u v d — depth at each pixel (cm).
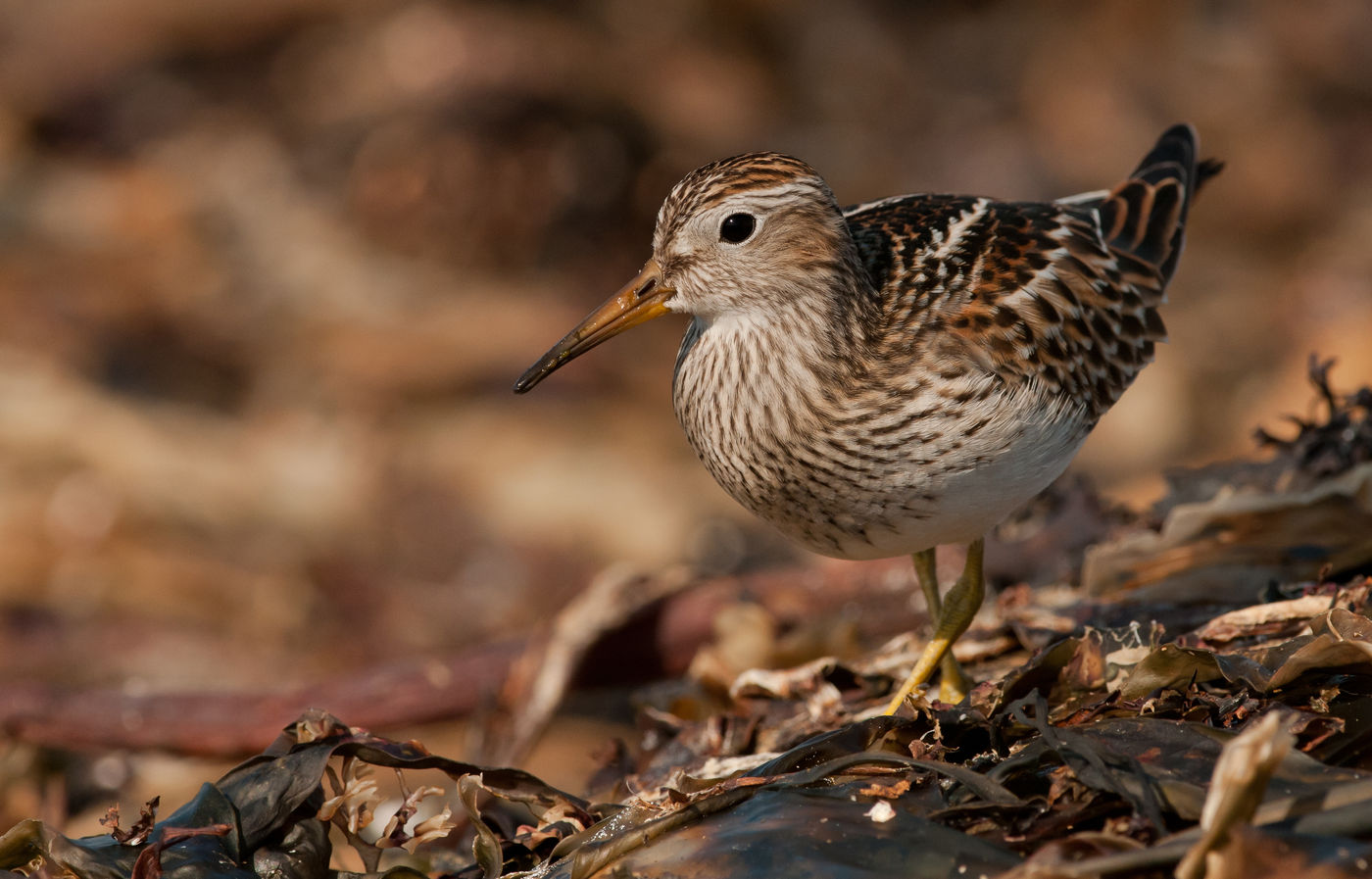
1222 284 1858
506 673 887
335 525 1285
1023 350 673
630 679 910
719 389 688
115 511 1203
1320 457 781
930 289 684
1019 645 734
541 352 1512
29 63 1778
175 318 1486
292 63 1789
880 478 662
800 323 664
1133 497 1238
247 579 1195
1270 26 2092
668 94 1789
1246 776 403
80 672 1087
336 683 880
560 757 974
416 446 1379
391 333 1506
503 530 1307
